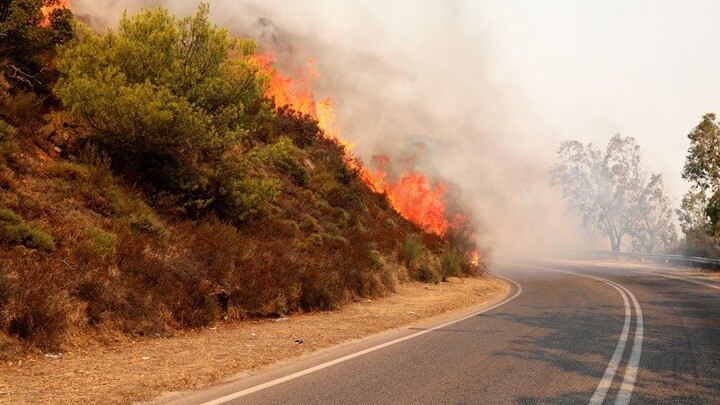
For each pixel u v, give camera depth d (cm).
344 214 1853
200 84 1211
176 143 1138
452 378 602
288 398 520
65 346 675
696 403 512
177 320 877
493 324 1038
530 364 673
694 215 3956
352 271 1428
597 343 820
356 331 955
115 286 810
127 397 512
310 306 1190
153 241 984
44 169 995
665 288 1842
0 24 1058
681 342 828
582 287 1923
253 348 769
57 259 770
